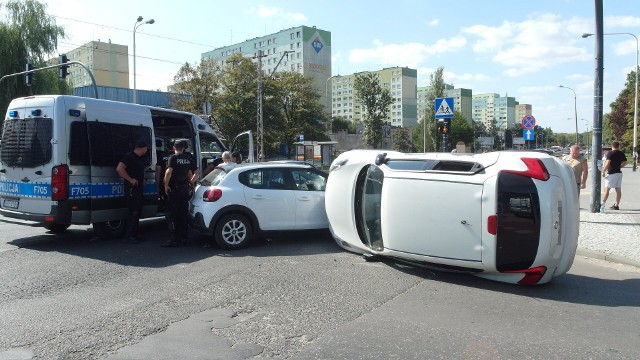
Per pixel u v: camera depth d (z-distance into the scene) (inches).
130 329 171.9
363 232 281.1
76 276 243.8
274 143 1833.2
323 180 346.6
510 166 221.1
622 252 303.6
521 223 215.5
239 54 1820.9
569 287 234.2
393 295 216.2
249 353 152.9
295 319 184.1
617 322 185.2
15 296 210.1
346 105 5216.5
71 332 168.7
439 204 230.7
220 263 274.1
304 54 4259.4
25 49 1205.1
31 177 312.3
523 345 160.9
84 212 314.2
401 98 4872.0
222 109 1720.0
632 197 633.0
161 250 310.0
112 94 2196.1
